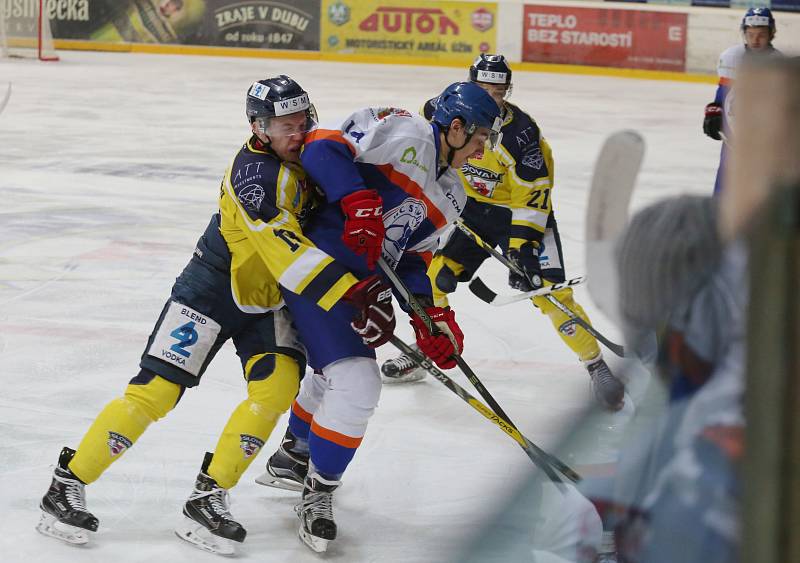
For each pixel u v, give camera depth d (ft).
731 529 7.09
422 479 37.68
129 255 71.15
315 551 31.99
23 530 32.55
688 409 7.54
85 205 87.45
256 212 29.96
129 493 35.55
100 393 45.19
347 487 36.99
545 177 46.65
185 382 31.83
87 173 101.55
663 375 7.84
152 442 39.88
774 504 6.49
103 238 75.97
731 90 7.02
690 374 7.59
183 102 155.12
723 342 7.39
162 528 33.22
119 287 63.00
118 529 33.01
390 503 35.70
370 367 31.01
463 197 32.99
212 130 131.23
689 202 7.89
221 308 31.63
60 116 138.21
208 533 31.76
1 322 55.06
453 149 31.45
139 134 126.52
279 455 36.09
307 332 31.09
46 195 90.94
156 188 95.71
